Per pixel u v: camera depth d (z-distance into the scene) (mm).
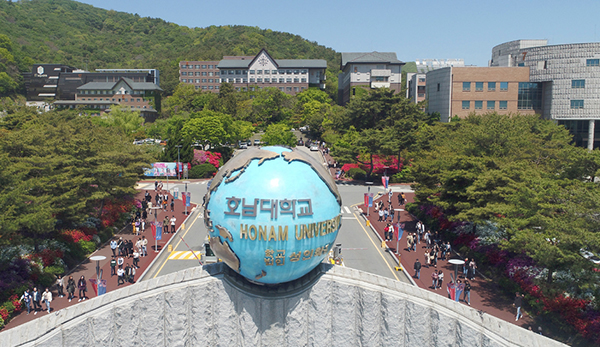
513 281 29875
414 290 20266
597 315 23984
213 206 19188
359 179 79688
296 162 19500
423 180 47031
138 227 44750
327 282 20531
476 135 40688
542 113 92750
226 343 20453
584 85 85562
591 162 34938
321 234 18859
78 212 37812
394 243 42344
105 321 19125
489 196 34688
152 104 160250
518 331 17906
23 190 28812
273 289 20312
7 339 17625
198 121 94812
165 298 20062
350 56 165875
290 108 158250
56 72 174875
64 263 33500
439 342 19203
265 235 18047
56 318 18547
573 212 24984
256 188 18375
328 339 20812
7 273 28453
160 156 82562
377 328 20359
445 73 94750
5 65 177000
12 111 70250
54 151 38438
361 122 98125
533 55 91812
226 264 20844
